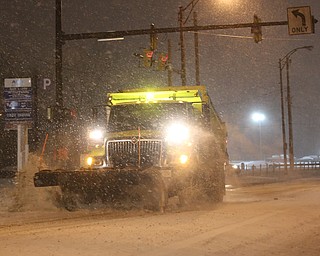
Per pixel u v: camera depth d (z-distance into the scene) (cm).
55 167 2030
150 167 1444
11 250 878
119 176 1426
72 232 1067
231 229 1107
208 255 847
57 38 2352
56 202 1570
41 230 1109
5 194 1914
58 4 2359
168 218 1300
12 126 2098
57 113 2172
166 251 868
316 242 994
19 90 2122
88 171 1449
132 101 1773
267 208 1547
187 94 1764
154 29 2384
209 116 1745
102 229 1106
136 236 1012
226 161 2158
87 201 1534
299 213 1398
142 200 1482
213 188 1780
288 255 877
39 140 3228
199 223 1197
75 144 2081
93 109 1709
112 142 1549
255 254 873
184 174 1515
